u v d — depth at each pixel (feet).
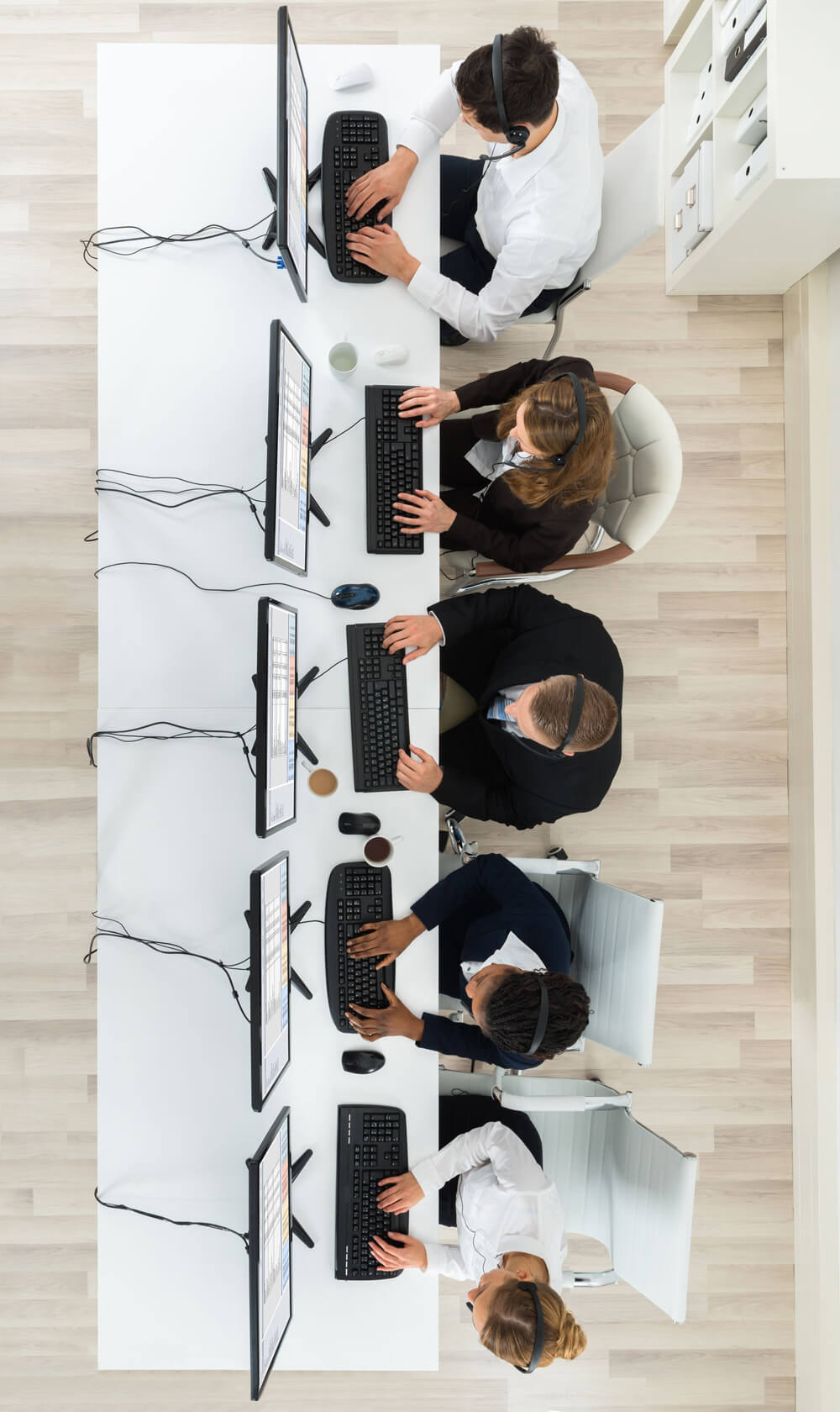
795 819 8.95
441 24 8.70
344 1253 6.47
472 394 6.90
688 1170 6.38
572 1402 8.78
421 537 6.73
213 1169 6.50
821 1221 8.55
